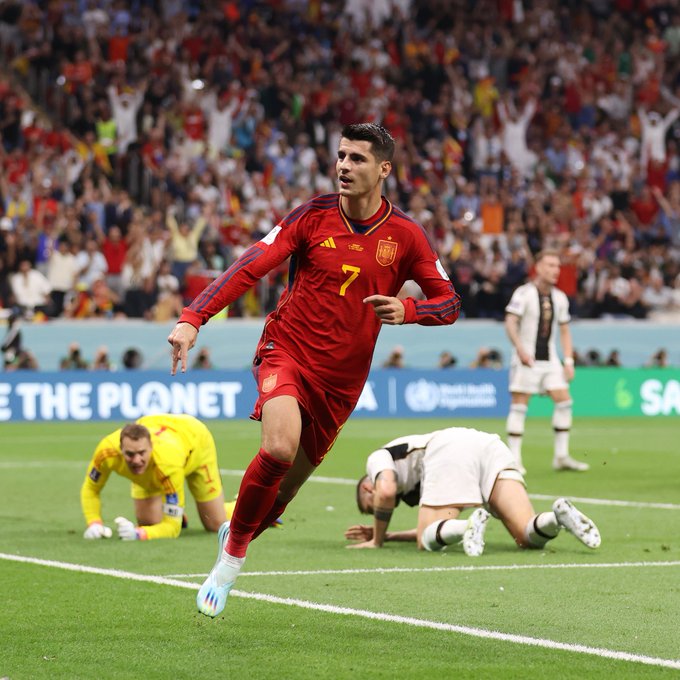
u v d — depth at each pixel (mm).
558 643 11859
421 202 58812
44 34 62531
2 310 51125
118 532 19469
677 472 31562
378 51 68250
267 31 66750
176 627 12688
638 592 14680
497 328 55781
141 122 60094
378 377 52688
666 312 59938
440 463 18297
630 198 65625
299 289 12570
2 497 26109
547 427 48812
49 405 49281
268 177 60156
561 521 17562
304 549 18484
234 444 39688
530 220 61250
